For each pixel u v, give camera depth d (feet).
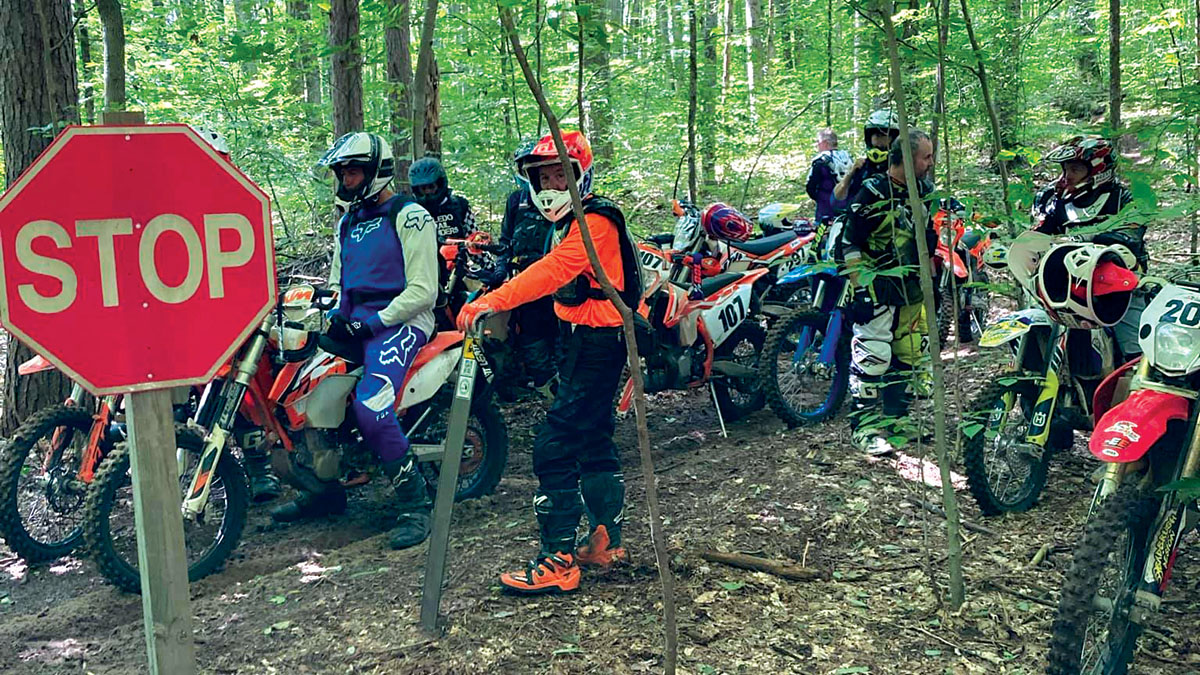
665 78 34.09
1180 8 32.81
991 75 17.54
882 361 15.81
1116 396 10.57
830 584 11.78
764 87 43.42
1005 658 10.12
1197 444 9.02
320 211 26.45
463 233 19.85
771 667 9.98
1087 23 39.04
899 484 14.62
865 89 31.19
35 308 6.48
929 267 11.11
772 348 18.31
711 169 36.09
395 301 14.21
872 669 9.93
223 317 7.09
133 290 6.78
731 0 46.50
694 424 19.99
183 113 26.08
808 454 16.26
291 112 27.02
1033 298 11.37
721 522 13.57
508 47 25.59
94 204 6.61
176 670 7.12
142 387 6.86
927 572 11.97
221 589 13.37
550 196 11.05
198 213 6.93
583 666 10.05
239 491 13.96
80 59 25.70
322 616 11.59
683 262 18.70
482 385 15.92
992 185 14.48
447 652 10.46
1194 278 11.54
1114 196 14.08
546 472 11.71
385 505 16.62
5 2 18.53
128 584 13.08
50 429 14.44
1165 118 12.89
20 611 13.07
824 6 37.42
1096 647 9.38
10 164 18.85
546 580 11.62
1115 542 8.96
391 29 23.13
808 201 36.73
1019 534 13.15
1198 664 10.03
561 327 11.98
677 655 10.21
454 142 25.72
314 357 14.32
